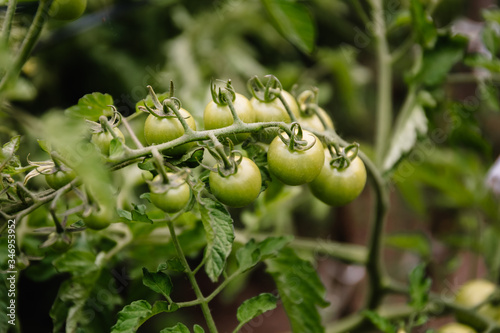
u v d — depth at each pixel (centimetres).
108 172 44
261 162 49
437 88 65
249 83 49
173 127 45
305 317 55
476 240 86
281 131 47
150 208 65
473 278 86
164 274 48
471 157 90
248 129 46
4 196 46
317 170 47
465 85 102
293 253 54
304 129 49
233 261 65
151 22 107
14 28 53
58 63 95
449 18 100
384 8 84
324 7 125
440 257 102
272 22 61
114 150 43
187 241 59
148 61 106
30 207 44
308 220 131
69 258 54
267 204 66
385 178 62
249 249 52
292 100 50
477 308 63
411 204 95
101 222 44
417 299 58
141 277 59
